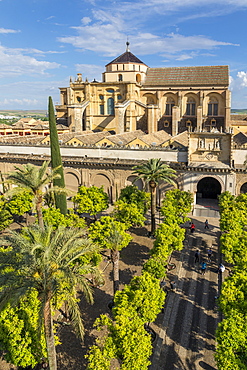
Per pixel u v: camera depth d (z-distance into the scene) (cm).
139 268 4047
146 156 6203
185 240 4828
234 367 2045
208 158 5741
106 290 3588
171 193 5022
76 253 2284
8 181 3800
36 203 3784
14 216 5831
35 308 2362
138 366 2112
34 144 7150
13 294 1977
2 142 7475
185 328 3033
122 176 6394
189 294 3544
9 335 2289
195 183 5847
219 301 2591
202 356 2708
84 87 9669
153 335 2941
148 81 10231
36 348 2309
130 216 4406
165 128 9975
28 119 14662
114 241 3173
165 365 2623
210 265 4141
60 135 7619
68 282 2050
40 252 2184
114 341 2252
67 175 6888
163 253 3369
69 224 4138
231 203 4775
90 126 9694
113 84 9400
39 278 2056
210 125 9538
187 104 9888
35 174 3703
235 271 2975
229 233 3603
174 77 10106
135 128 9300
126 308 2462
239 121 10000
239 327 2227
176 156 5966
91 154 6638
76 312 2092
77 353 2725
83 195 4994
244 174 5625
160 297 2631
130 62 10012
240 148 5822
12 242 2275
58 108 11000
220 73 9744
